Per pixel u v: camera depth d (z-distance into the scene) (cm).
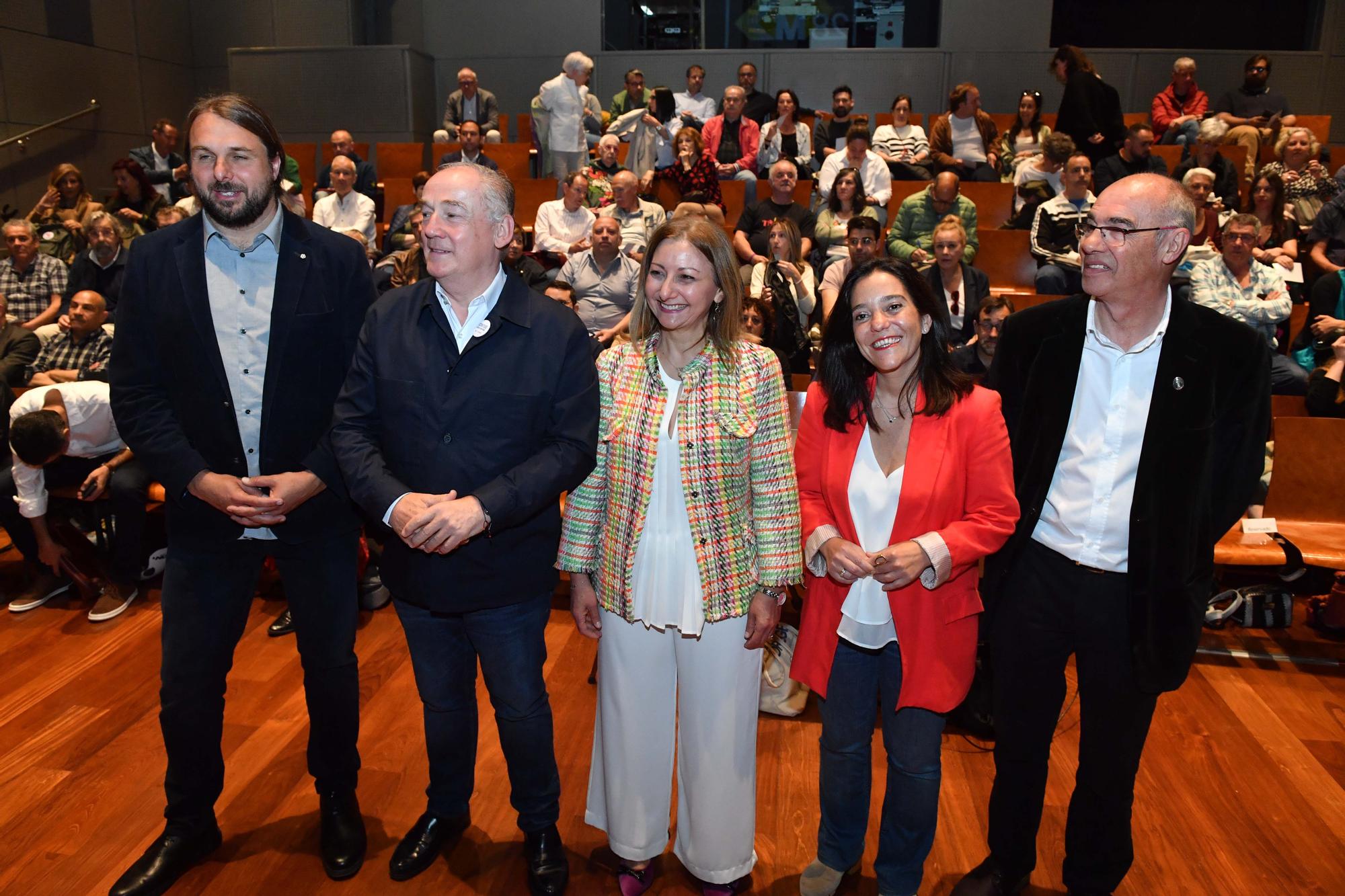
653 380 170
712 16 869
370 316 172
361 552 331
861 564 159
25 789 224
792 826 214
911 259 533
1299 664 300
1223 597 324
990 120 688
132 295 177
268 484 174
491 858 202
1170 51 823
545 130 698
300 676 284
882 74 846
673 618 170
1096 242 154
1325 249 531
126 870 192
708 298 162
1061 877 195
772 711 266
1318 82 818
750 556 171
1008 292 531
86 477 334
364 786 227
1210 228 530
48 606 334
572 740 251
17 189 758
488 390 165
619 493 171
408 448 167
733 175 675
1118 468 165
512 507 158
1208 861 204
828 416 171
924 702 162
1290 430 327
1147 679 164
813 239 557
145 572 348
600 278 474
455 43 883
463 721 191
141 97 859
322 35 877
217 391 178
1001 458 161
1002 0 827
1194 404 160
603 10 865
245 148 167
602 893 192
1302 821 218
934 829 173
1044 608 172
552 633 315
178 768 189
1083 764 178
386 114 841
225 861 199
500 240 165
